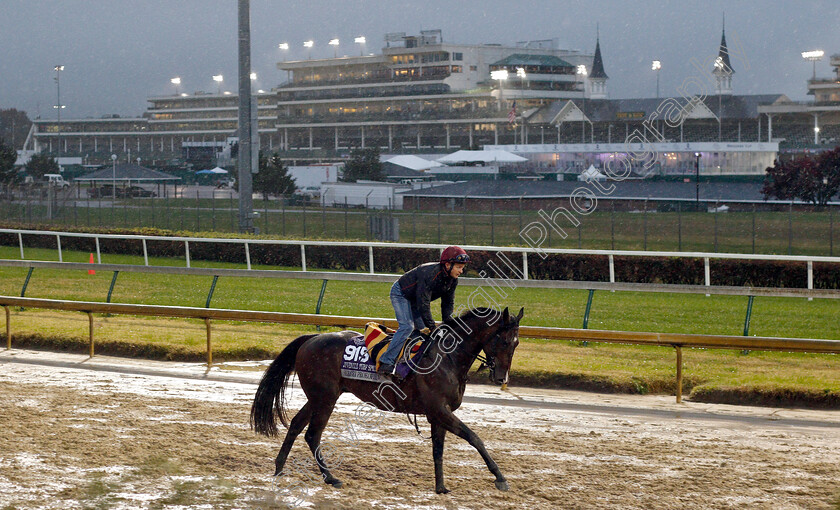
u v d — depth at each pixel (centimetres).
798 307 1614
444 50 9738
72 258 2642
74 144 14000
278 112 10888
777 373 1067
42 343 1332
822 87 7088
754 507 620
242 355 1241
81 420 860
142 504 622
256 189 5969
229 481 675
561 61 9762
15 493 639
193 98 13312
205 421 866
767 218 3812
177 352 1234
